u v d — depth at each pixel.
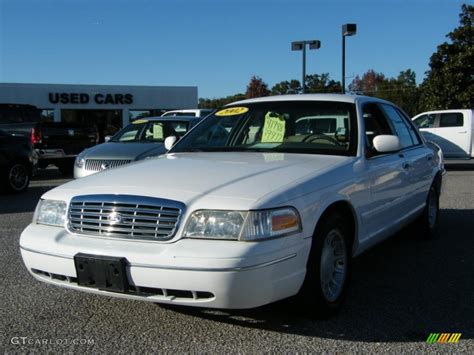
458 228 7.07
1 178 11.12
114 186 3.65
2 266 5.38
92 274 3.44
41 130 14.57
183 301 3.28
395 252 5.92
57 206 3.74
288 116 4.95
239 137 5.00
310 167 4.00
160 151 9.82
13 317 4.03
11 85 30.78
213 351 3.44
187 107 34.53
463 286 4.75
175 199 3.39
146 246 3.34
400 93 72.31
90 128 15.64
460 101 23.19
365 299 4.42
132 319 3.97
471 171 15.33
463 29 23.30
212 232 3.28
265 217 3.29
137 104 33.53
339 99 4.98
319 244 3.66
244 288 3.18
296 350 3.45
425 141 6.57
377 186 4.59
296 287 3.49
